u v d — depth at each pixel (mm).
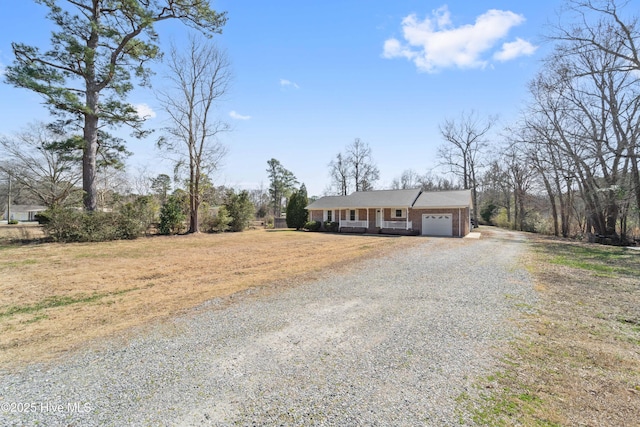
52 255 13125
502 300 6500
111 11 18719
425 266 10516
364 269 10141
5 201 44594
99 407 3016
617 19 16406
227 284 8398
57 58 16953
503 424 2660
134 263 11648
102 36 18188
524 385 3305
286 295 7164
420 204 25750
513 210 45094
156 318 5734
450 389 3240
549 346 4289
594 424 2658
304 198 34156
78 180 23562
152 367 3826
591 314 5594
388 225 27094
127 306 6547
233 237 22734
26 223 39531
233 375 3602
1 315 6020
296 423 2721
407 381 3412
